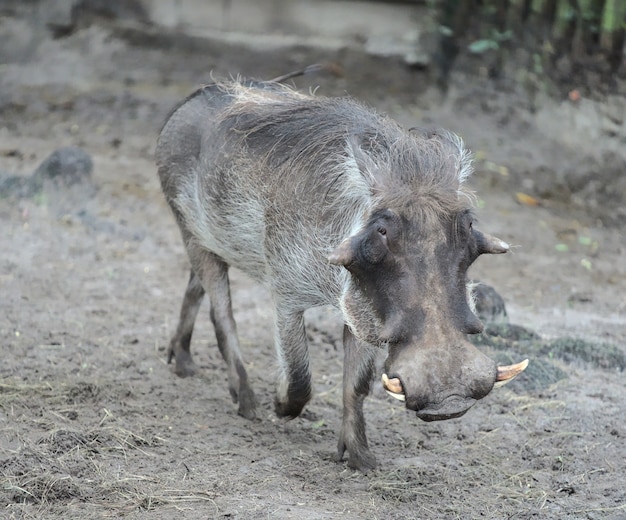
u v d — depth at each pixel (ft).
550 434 24.63
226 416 25.30
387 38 64.90
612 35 48.03
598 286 36.40
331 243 21.02
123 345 29.43
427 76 62.95
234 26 65.77
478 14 59.11
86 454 21.98
